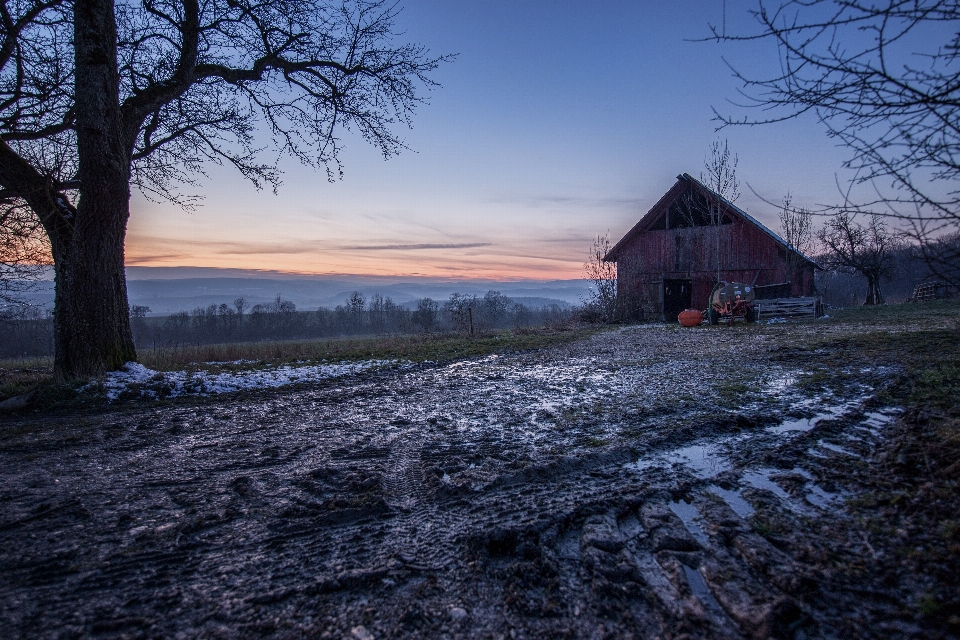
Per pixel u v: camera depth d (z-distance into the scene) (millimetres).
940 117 2502
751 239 22500
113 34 8031
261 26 10359
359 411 6164
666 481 3449
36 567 2551
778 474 3484
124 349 8367
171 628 2059
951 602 1960
